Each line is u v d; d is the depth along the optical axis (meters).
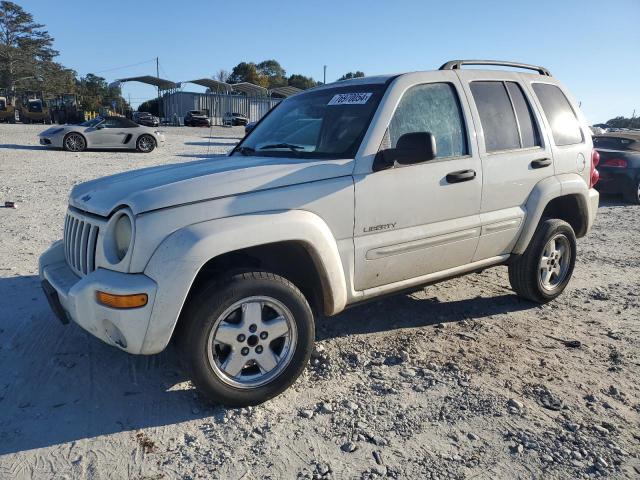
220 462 2.92
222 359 3.36
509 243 4.80
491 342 4.45
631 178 11.84
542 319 4.98
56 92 92.06
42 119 48.53
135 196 3.22
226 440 3.11
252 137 4.75
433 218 4.14
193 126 49.50
